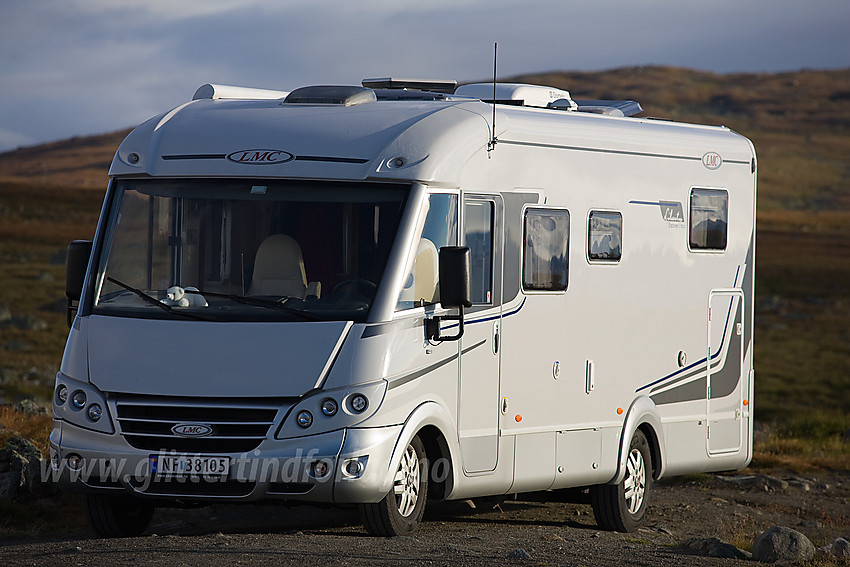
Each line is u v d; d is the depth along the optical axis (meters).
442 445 20.28
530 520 26.53
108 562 17.09
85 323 19.55
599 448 23.83
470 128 20.89
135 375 18.86
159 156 20.28
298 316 18.80
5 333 115.69
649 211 24.83
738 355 27.33
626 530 25.06
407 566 17.22
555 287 22.62
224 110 21.44
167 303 19.30
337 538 19.81
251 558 17.39
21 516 23.88
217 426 18.59
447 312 20.19
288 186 19.59
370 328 18.77
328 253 19.28
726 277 26.86
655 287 25.02
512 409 21.78
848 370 116.62
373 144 19.88
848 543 23.95
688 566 19.64
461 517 26.20
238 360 18.58
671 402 25.66
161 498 18.98
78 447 19.03
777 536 22.12
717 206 26.56
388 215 19.41
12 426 31.38
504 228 21.47
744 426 27.55
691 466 26.39
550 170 22.55
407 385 19.22
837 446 47.06
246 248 19.42
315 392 18.50
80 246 20.36
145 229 19.95
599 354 23.73
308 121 20.58
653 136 25.12
